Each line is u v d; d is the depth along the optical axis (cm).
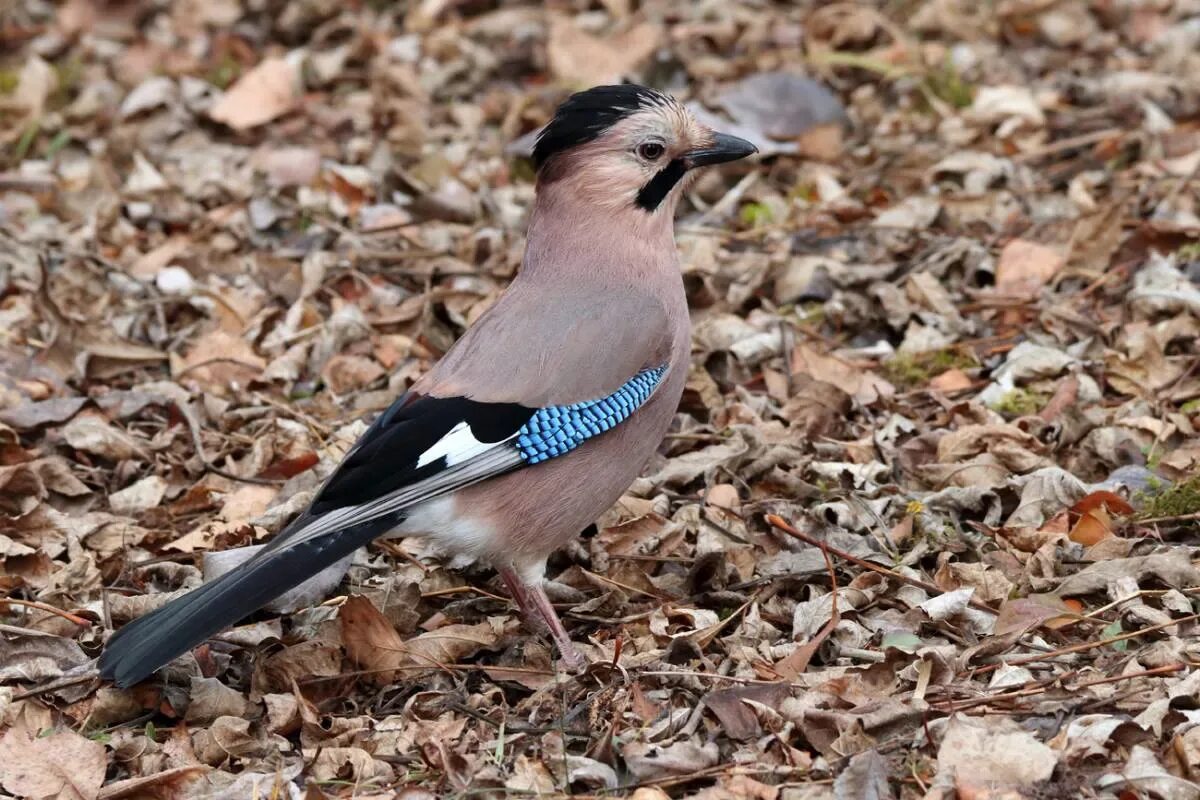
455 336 1218
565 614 902
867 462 1021
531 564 859
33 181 1455
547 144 894
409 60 1666
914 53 1562
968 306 1199
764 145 1432
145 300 1266
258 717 816
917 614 842
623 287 878
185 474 1062
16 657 857
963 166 1370
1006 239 1270
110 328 1200
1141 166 1333
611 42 1617
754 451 1013
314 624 891
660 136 881
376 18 1759
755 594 887
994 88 1481
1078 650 801
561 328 849
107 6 1803
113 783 757
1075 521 937
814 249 1295
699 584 903
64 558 972
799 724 746
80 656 859
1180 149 1359
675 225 1361
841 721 739
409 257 1311
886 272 1234
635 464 877
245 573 768
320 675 836
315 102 1591
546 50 1652
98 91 1616
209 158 1493
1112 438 1002
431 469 805
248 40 1734
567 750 764
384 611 891
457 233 1361
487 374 831
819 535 941
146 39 1744
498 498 830
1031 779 691
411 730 784
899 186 1381
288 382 1167
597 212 888
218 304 1258
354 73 1645
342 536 786
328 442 1087
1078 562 891
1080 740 708
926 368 1140
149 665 737
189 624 749
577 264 887
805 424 1067
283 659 835
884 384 1116
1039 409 1066
